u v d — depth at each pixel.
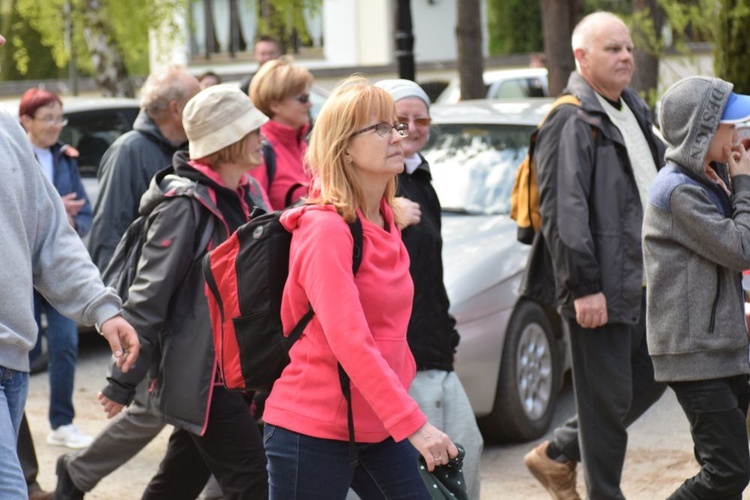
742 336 5.39
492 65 30.38
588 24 6.78
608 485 6.62
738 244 5.24
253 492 5.67
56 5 21.69
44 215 4.81
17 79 37.38
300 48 35.00
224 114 5.82
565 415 9.45
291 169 7.50
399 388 4.25
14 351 4.55
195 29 23.75
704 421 5.41
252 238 4.57
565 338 9.24
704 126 5.36
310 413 4.42
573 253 6.38
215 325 4.73
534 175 6.96
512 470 8.16
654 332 5.52
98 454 6.65
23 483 4.37
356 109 4.40
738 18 9.42
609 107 6.86
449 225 9.14
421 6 35.41
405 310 4.54
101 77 21.05
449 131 10.23
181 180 5.80
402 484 4.57
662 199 5.42
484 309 8.32
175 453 6.20
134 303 5.62
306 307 4.43
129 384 5.69
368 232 4.44
